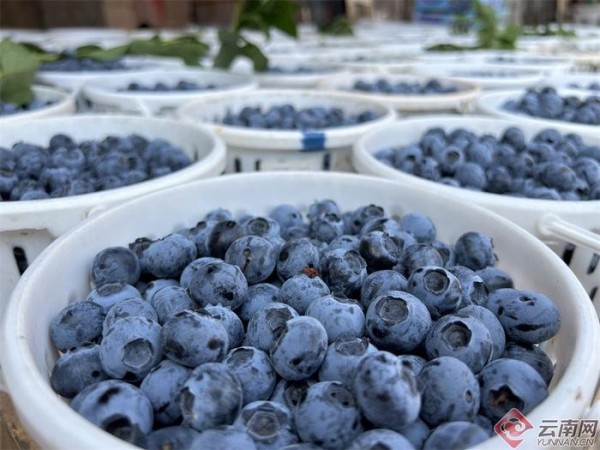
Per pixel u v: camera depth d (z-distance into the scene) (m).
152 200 0.18
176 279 0.16
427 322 0.13
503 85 0.44
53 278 0.14
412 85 0.44
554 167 0.23
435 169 0.24
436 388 0.11
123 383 0.11
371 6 1.56
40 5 1.10
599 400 0.11
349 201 0.21
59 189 0.21
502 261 0.18
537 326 0.13
